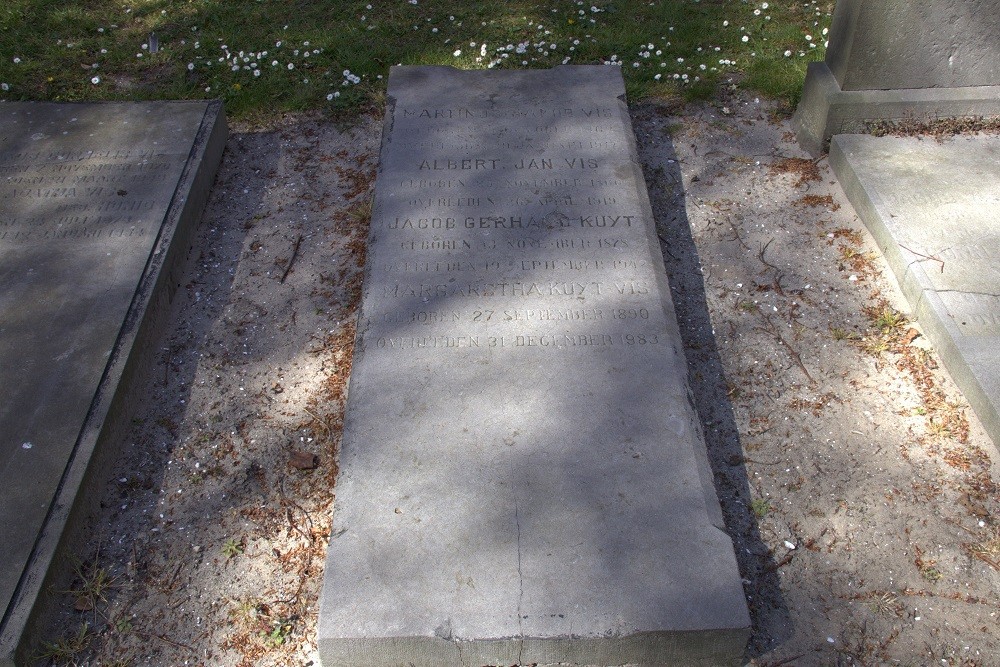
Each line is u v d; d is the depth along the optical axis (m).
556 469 2.18
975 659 2.07
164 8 4.02
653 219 2.85
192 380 2.63
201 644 2.11
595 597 1.98
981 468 2.38
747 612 1.96
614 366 2.38
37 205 2.89
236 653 2.10
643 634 1.94
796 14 3.95
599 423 2.27
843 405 2.54
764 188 3.19
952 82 3.16
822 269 2.90
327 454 2.45
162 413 2.55
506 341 2.44
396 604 1.97
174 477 2.41
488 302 2.54
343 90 3.61
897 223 2.84
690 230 3.06
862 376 2.60
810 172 3.22
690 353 2.68
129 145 3.13
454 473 2.18
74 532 2.22
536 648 1.95
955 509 2.31
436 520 2.10
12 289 2.63
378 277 2.61
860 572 2.21
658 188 3.21
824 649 2.09
